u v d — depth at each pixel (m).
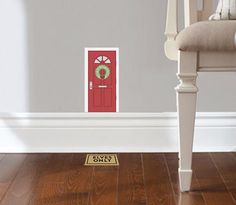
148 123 1.89
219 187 1.49
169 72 1.88
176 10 1.63
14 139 1.89
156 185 1.51
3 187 1.48
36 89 1.88
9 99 1.89
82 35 1.86
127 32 1.86
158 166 1.71
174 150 1.90
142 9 1.85
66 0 1.85
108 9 1.85
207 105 1.89
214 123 1.89
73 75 1.88
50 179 1.56
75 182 1.53
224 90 1.89
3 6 1.84
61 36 1.86
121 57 1.88
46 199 1.37
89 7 1.85
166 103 1.89
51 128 1.89
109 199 1.38
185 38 1.33
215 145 1.90
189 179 1.44
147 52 1.87
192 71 1.37
